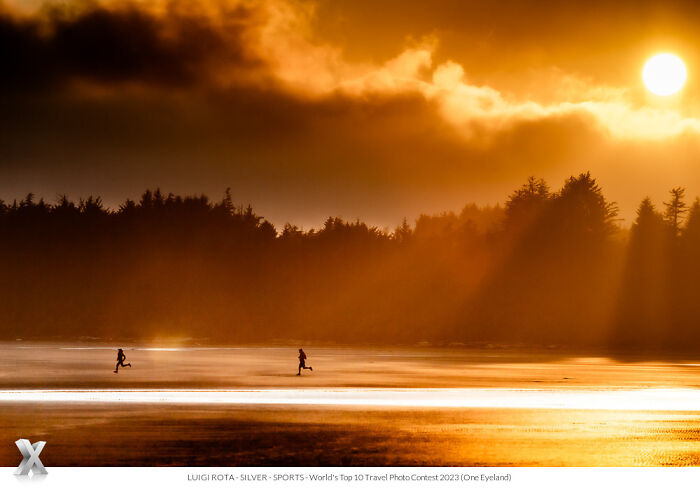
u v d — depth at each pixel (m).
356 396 115.44
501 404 105.00
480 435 75.94
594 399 112.94
